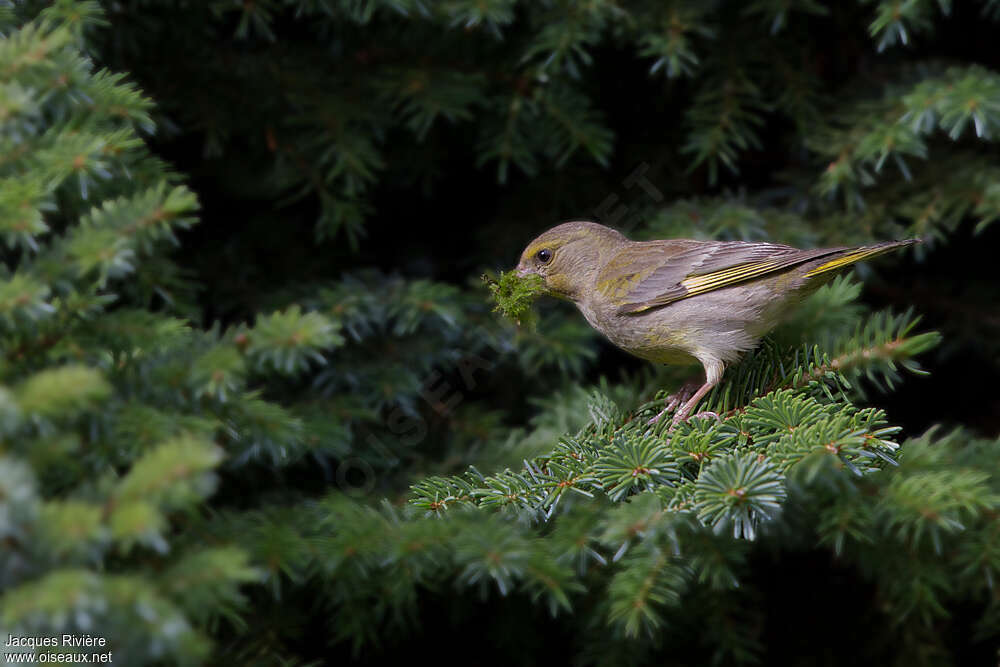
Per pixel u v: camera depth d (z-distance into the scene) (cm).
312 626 891
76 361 487
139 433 469
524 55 889
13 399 380
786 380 690
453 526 596
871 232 890
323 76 907
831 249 722
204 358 488
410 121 862
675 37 840
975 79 786
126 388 496
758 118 906
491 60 916
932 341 633
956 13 1000
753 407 630
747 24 947
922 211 880
